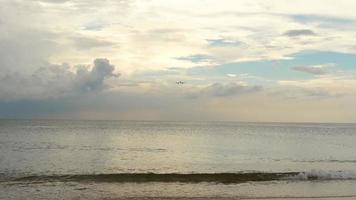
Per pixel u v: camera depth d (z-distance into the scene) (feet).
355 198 63.87
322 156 152.66
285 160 136.36
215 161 131.64
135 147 185.98
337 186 75.66
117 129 438.40
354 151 176.86
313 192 69.05
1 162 116.88
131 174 85.46
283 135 339.57
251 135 330.13
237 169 110.01
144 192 67.82
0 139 219.00
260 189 71.61
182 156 147.33
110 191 68.28
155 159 136.15
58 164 116.47
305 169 110.52
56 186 72.23
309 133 404.36
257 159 138.92
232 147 191.72
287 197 63.98
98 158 135.64
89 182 76.95
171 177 83.05
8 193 65.16
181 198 62.28
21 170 100.68
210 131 431.84
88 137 258.37
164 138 266.57
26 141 206.80
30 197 62.08
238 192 68.44
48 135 268.82
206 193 67.31
